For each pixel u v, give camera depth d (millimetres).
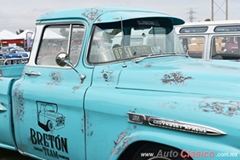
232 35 7508
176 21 4020
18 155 4887
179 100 2512
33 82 3652
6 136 3984
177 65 3170
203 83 2621
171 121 2439
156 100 2609
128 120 2723
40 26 3795
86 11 3439
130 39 3410
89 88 3109
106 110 2873
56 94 3299
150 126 2572
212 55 7809
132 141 2666
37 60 3756
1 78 4031
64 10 3643
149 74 2889
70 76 3344
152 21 3701
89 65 3234
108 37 3291
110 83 3035
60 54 3252
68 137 3244
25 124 3699
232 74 2688
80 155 3174
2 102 3934
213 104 2352
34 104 3561
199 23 8102
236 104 2295
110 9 3480
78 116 3135
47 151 3527
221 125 2215
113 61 3184
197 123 2318
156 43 3676
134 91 2828
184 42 8258
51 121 3393
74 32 3436
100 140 2967
